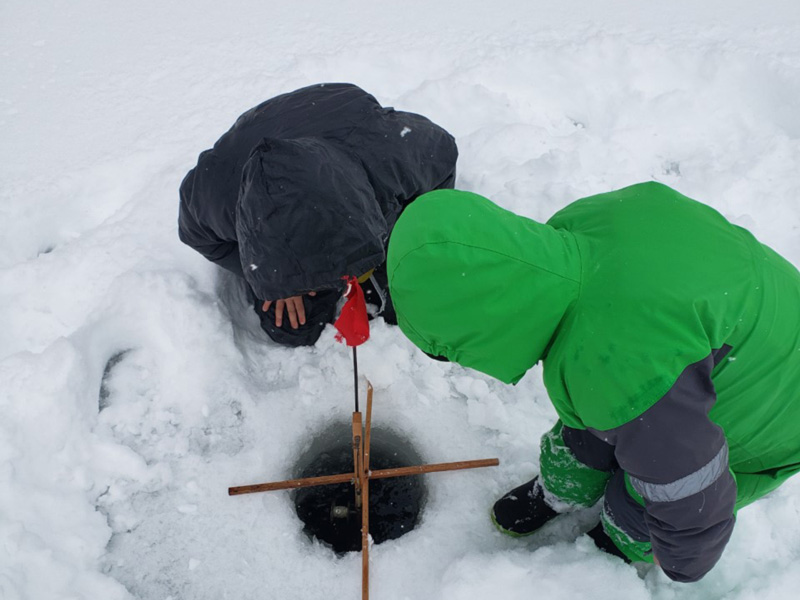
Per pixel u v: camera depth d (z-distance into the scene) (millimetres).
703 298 1272
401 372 2645
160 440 2438
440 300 1337
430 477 2424
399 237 1364
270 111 2324
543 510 2113
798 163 3229
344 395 2596
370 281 2740
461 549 2211
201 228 2303
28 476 2225
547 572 2039
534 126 3414
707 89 3713
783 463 1643
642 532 1816
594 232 1399
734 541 2154
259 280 1937
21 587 1997
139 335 2645
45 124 3568
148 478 2340
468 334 1386
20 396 2328
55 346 2438
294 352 2699
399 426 2572
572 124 3678
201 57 4059
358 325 2174
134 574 2170
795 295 1461
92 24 4391
